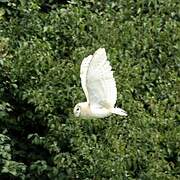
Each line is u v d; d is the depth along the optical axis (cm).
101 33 1616
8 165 1440
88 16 1638
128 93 1510
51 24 1638
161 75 1571
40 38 1627
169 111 1510
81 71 1146
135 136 1457
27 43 1580
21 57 1558
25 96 1516
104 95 1129
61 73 1536
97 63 1100
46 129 1558
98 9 1697
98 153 1438
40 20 1648
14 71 1555
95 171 1438
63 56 1608
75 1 1672
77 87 1514
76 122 1473
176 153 1484
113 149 1445
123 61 1565
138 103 1495
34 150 1578
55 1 1748
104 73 1111
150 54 1602
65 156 1464
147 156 1450
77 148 1455
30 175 1519
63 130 1483
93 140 1451
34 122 1575
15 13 1666
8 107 1572
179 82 1555
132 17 1664
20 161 1576
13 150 1567
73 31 1620
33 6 1666
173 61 1596
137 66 1558
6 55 1571
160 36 1623
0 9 1653
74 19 1631
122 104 1491
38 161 1491
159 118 1492
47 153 1570
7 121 1578
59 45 1622
